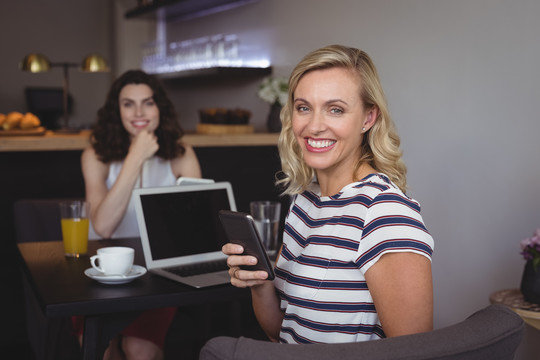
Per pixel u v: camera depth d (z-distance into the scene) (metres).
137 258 1.93
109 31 6.58
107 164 2.49
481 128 2.52
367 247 1.03
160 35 6.02
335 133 1.12
